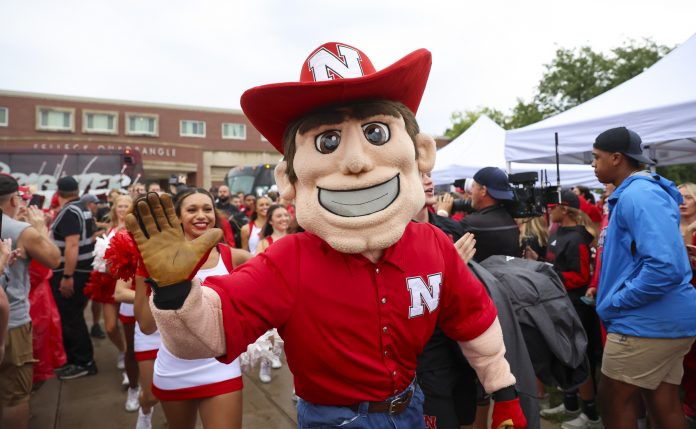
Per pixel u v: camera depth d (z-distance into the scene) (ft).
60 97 85.56
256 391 14.03
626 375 7.54
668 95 13.01
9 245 7.68
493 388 5.25
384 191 4.52
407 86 4.91
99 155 35.86
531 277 7.31
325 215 4.45
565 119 15.64
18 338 8.87
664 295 7.21
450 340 6.58
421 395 5.20
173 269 3.70
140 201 3.73
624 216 7.54
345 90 4.48
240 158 99.81
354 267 4.54
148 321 7.80
